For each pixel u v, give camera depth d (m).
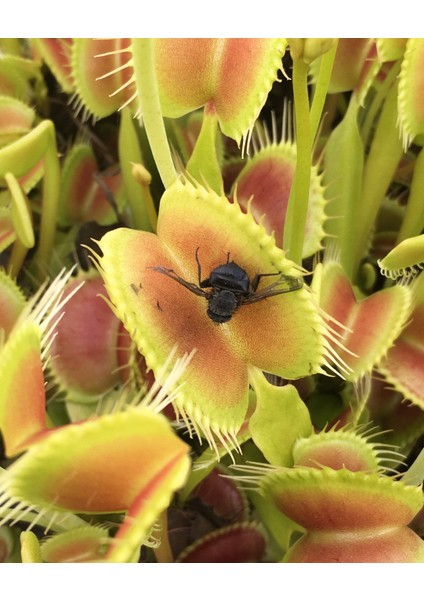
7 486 0.14
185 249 0.17
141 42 0.16
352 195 0.20
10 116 0.21
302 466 0.18
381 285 0.22
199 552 0.20
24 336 0.15
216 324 0.17
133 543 0.13
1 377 0.15
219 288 0.16
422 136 0.20
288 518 0.18
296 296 0.16
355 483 0.17
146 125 0.17
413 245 0.17
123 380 0.20
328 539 0.17
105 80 0.21
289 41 0.16
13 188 0.19
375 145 0.20
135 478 0.14
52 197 0.21
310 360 0.16
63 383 0.20
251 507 0.20
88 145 0.23
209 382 0.16
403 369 0.18
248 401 0.17
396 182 0.22
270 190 0.20
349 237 0.20
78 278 0.20
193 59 0.18
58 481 0.14
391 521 0.17
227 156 0.22
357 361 0.18
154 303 0.16
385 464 0.20
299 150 0.17
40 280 0.22
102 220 0.23
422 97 0.18
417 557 0.17
